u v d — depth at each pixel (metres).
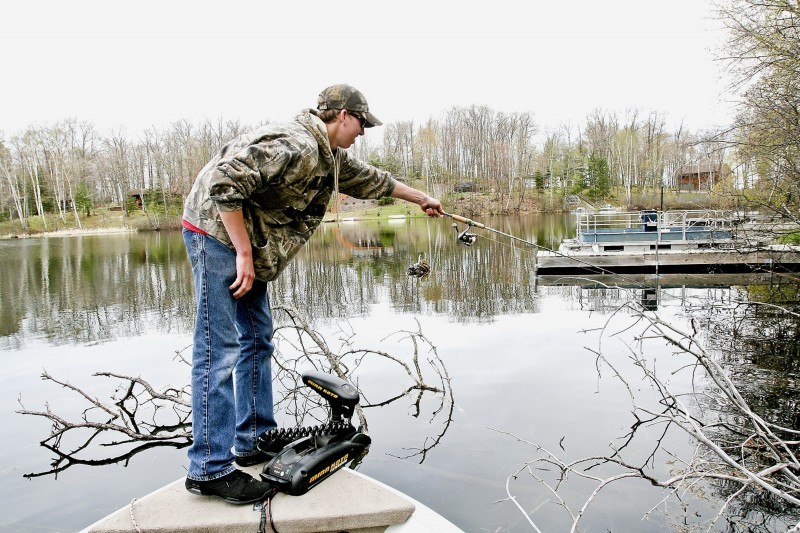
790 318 8.48
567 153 67.50
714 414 4.51
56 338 8.20
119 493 3.52
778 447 3.50
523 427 4.32
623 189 61.81
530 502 3.15
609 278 14.12
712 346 6.85
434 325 8.43
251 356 2.23
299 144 1.88
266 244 2.04
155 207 55.47
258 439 2.20
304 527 1.79
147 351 7.35
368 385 5.53
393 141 71.25
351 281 13.59
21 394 5.68
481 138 66.81
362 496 1.91
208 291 1.93
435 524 1.80
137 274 16.14
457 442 4.04
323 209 2.21
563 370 5.88
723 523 2.88
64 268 18.00
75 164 59.31
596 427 4.28
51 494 3.49
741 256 14.33
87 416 5.04
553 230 28.92
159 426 4.74
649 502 3.13
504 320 8.74
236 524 1.77
